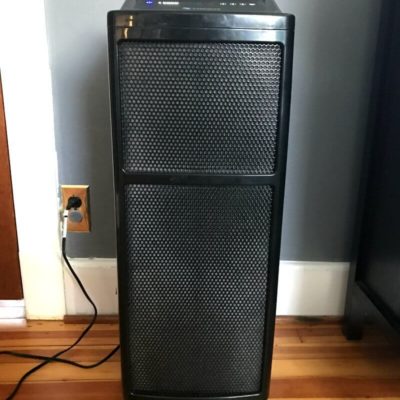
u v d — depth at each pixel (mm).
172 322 845
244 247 801
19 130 1092
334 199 1195
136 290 824
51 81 1084
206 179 755
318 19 1069
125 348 861
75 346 1127
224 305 836
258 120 737
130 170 753
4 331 1183
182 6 752
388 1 972
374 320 1042
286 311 1248
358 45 1089
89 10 1048
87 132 1124
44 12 1035
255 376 895
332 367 1068
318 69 1103
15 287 1211
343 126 1143
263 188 769
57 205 1159
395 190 973
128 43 697
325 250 1233
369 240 1094
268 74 717
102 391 982
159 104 724
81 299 1229
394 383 1022
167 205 772
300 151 1158
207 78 713
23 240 1173
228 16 687
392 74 985
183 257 803
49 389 984
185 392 897
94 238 1199
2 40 1032
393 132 981
